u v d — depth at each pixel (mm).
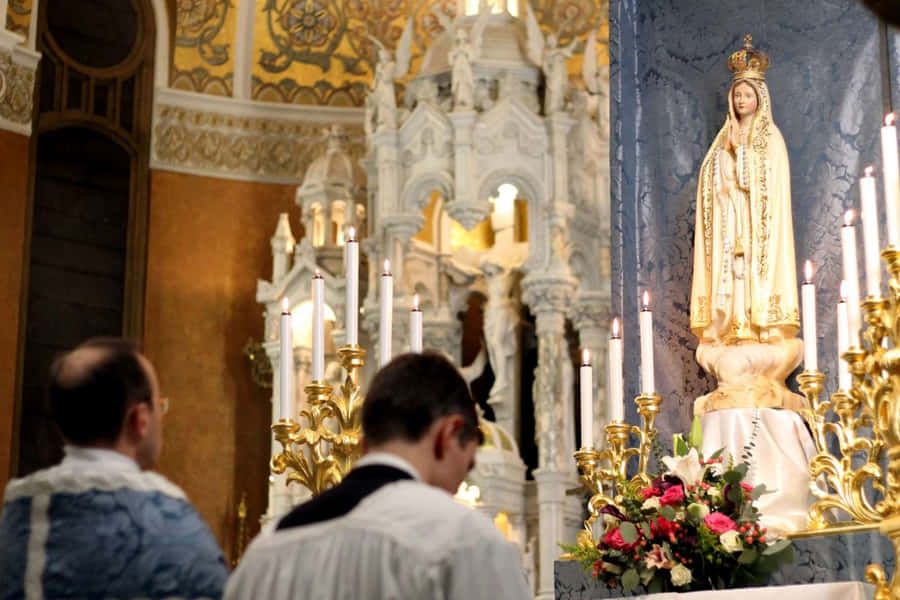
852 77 8297
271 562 3357
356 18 18141
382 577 3195
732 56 8094
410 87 15070
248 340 17188
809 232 8227
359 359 6793
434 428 3510
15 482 3680
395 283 14516
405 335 14562
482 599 3166
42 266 16156
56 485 3594
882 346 5824
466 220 14258
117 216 16844
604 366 14594
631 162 8805
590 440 7367
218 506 16625
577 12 17375
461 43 14578
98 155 16797
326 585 3262
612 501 7277
